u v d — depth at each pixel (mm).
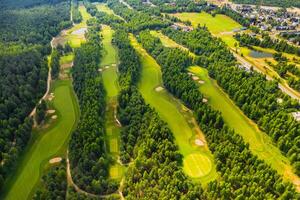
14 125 169375
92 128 159250
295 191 130000
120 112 184000
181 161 152500
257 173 131875
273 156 154375
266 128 168125
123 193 134500
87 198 128125
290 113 176500
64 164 152625
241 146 150250
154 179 135500
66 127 179875
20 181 144875
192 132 173625
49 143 167750
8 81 195375
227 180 133500
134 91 196875
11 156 150000
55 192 129500
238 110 191625
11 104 178875
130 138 158875
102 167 144250
